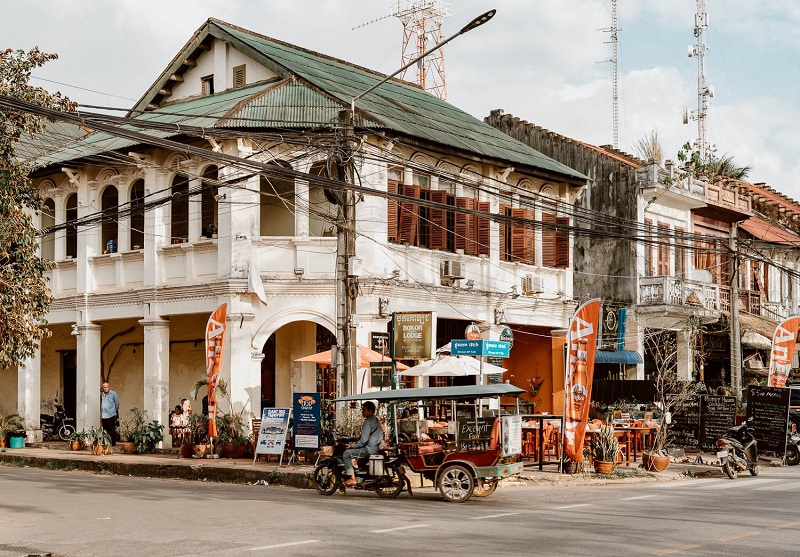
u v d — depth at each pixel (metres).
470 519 13.61
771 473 23.23
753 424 25.69
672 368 30.50
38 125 17.28
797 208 49.22
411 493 16.98
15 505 15.87
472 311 27.31
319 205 26.41
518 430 17.02
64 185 29.02
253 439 22.88
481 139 28.91
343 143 19.61
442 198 26.27
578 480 19.94
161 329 26.41
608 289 33.38
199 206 25.77
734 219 38.12
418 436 17.20
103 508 15.38
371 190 19.05
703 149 48.22
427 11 41.53
